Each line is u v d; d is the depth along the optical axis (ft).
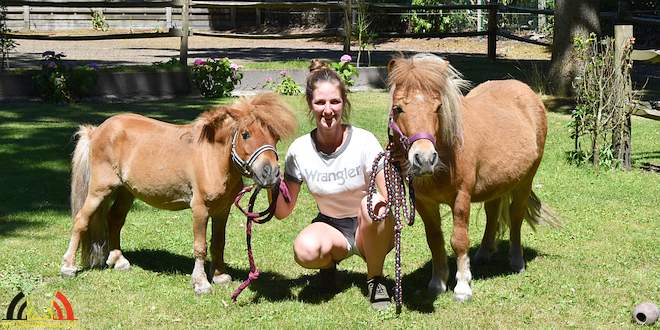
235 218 24.06
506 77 54.54
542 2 77.97
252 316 15.89
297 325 15.46
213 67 47.85
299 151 16.67
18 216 23.43
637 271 19.20
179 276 18.45
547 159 32.78
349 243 16.97
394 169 15.71
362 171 16.40
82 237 18.39
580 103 34.91
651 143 36.76
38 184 27.17
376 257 16.40
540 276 18.83
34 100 44.65
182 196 17.58
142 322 15.55
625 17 49.73
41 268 18.75
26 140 33.60
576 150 32.27
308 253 16.33
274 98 16.21
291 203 17.03
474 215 25.53
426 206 17.13
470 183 16.75
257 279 18.39
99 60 60.54
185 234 22.34
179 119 39.29
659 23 48.26
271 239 21.86
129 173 17.85
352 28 55.72
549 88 48.80
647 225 23.57
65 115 39.86
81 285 17.65
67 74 44.52
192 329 15.23
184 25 50.26
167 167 17.42
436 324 15.62
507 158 17.90
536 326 15.62
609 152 31.53
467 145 16.58
